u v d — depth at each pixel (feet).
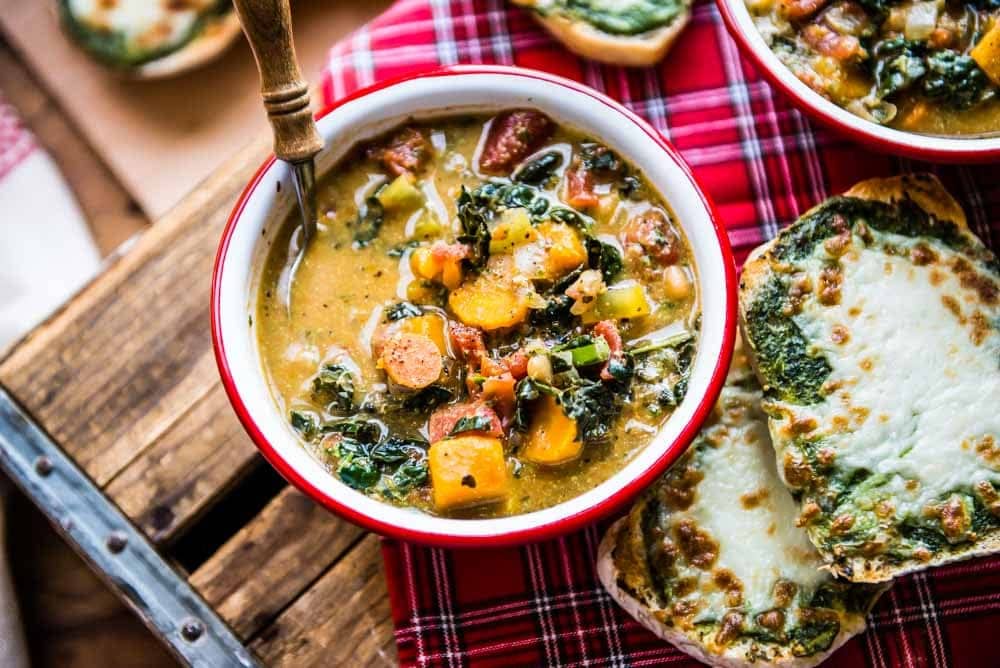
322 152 1.65
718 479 1.70
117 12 2.32
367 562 1.78
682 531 1.69
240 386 1.58
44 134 2.38
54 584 2.08
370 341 1.64
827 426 1.65
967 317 1.67
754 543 1.69
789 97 1.69
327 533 1.79
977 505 1.63
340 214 1.67
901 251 1.69
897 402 1.65
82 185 2.38
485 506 1.60
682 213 1.63
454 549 1.64
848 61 1.74
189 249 1.85
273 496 1.92
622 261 1.65
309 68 2.35
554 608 1.75
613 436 1.61
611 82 1.86
